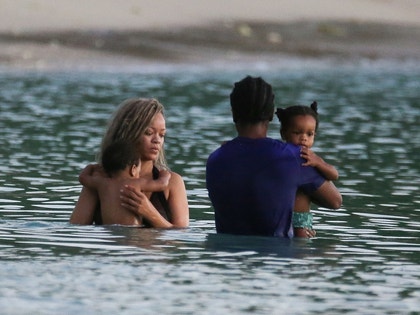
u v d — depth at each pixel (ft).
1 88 162.71
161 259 55.16
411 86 189.37
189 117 134.72
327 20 273.95
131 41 226.58
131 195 64.80
